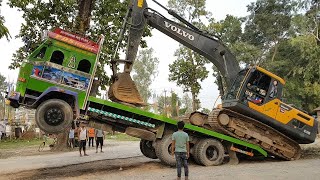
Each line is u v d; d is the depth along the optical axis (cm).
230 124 1467
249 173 1169
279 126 1518
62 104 1125
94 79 1247
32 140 3944
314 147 2117
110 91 1324
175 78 3906
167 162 1332
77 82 1166
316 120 1614
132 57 1358
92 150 2414
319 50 4459
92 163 1588
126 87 1318
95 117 1274
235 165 1439
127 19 1430
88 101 1197
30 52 1240
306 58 4697
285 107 1533
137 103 1316
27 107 1148
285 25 5875
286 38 5891
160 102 4822
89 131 2633
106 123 1316
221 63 1527
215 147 1447
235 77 1526
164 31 1469
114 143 3312
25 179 1165
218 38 1543
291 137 1598
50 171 1348
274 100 1503
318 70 4531
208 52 1518
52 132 1112
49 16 2447
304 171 1180
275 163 1488
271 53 6081
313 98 5216
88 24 2484
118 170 1334
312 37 4600
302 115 1573
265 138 1526
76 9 2509
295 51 5481
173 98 4303
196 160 1430
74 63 1166
